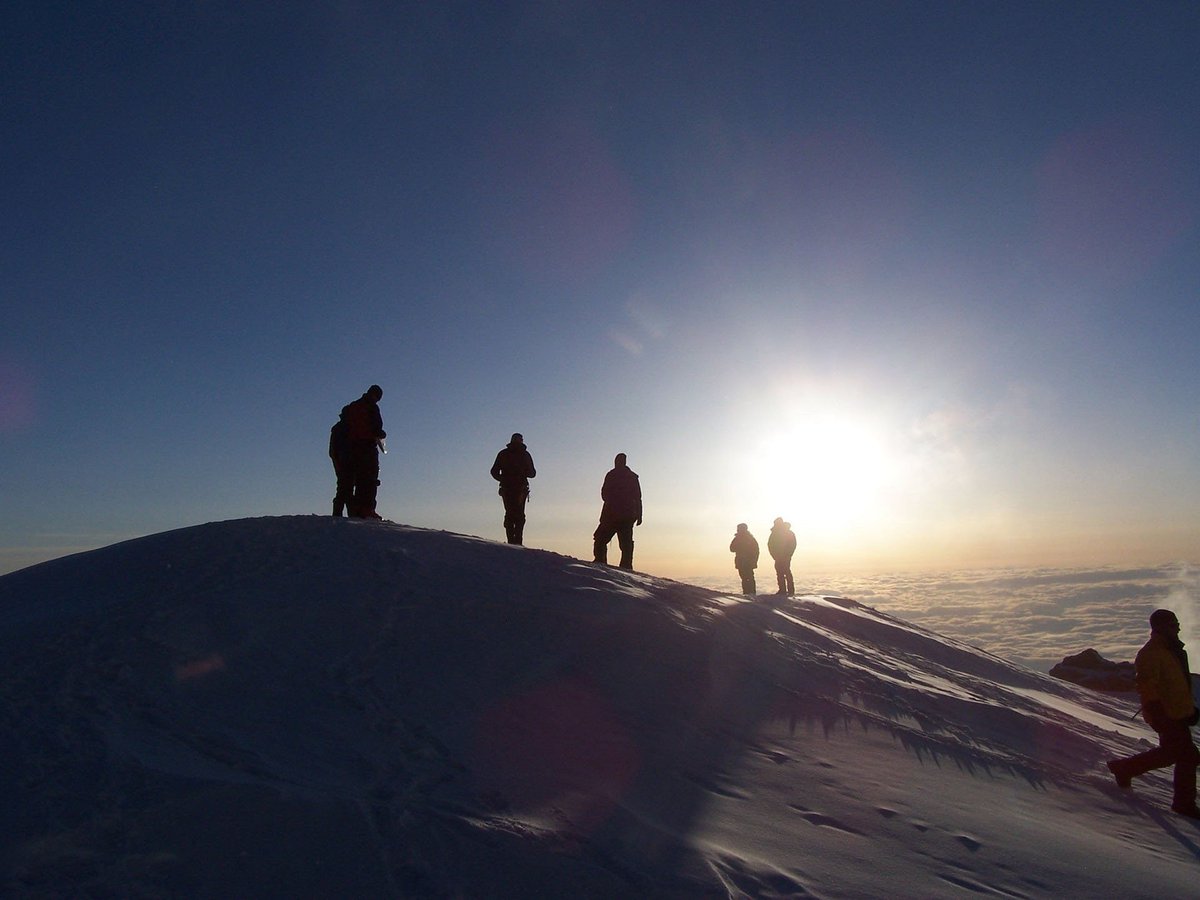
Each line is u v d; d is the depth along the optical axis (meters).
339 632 6.98
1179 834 6.52
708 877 4.17
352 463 12.52
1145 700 7.40
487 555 9.98
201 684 5.79
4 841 3.71
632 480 14.46
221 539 9.46
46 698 5.32
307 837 3.93
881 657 10.74
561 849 4.21
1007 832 5.59
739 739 6.42
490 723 5.77
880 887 4.43
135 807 4.03
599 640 7.68
